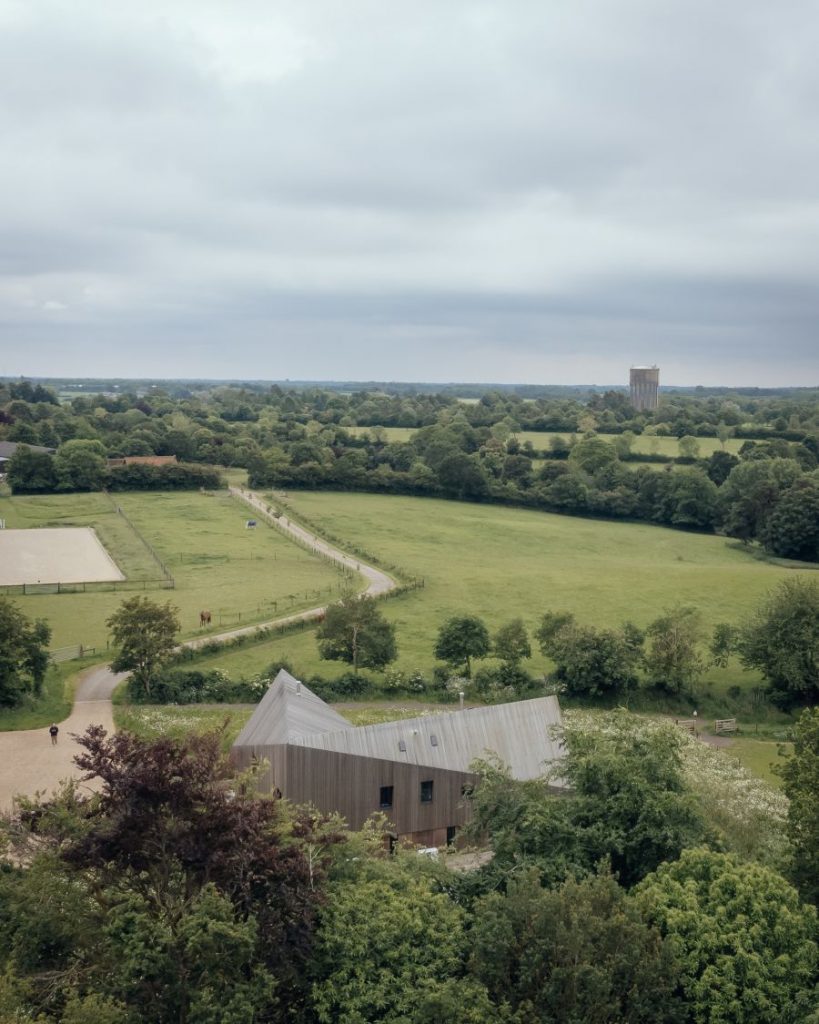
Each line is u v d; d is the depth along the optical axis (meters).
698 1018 33.03
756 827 51.84
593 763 44.59
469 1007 30.69
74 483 196.62
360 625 90.88
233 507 185.38
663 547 171.12
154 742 34.91
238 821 32.53
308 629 106.62
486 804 44.81
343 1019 31.19
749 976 33.16
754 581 130.12
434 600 120.69
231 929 29.67
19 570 131.00
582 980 30.73
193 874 32.78
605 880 35.03
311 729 58.00
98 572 131.12
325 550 151.75
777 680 91.69
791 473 188.12
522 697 87.38
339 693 87.31
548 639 95.12
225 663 94.44
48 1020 29.42
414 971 32.53
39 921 32.88
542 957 31.83
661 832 41.56
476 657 93.69
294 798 54.78
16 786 63.28
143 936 30.52
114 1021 27.91
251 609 113.38
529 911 33.25
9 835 36.38
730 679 95.62
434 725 59.19
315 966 33.00
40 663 82.31
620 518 198.88
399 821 56.97
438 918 34.88
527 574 136.38
